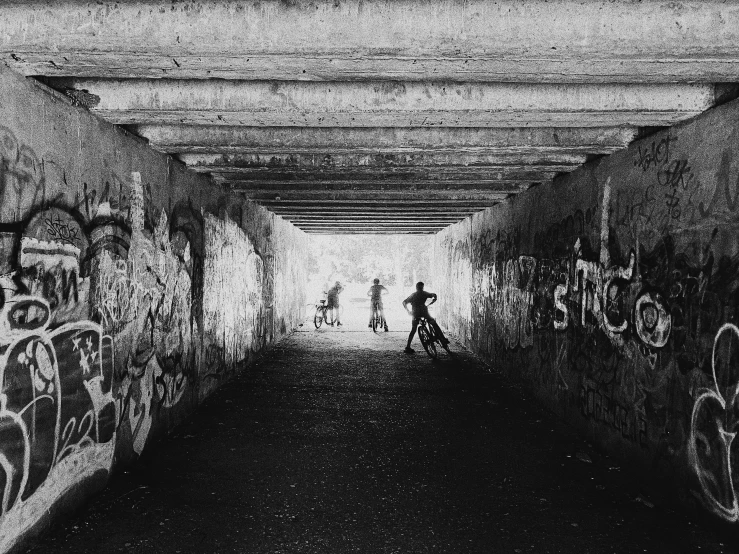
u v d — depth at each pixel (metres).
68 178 4.13
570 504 4.70
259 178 8.09
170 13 3.09
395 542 4.01
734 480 3.88
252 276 11.16
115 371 5.01
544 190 8.08
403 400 8.43
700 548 3.92
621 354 5.61
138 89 4.29
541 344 8.20
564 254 7.25
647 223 5.11
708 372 4.18
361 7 3.06
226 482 5.09
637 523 4.34
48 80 3.92
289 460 5.71
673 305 4.66
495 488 5.04
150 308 5.85
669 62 3.29
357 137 5.58
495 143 5.52
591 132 5.46
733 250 3.90
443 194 10.20
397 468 5.53
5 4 3.12
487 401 8.41
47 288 3.86
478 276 12.82
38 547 3.79
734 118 3.91
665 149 4.82
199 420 7.14
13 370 3.47
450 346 14.63
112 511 4.41
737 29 3.05
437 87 4.23
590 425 6.38
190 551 3.83
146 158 5.68
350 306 32.69
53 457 3.98
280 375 10.23
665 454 4.78
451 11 3.06
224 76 3.62
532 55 3.16
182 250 6.87
